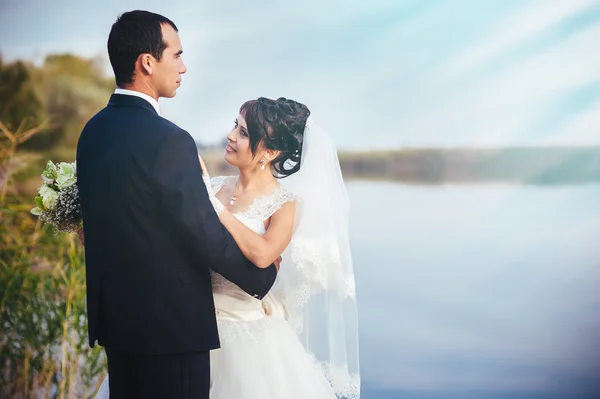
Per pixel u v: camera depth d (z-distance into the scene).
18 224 4.16
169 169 1.78
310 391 2.10
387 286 5.00
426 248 5.39
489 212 5.56
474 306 4.76
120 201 1.82
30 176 4.89
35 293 3.50
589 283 4.92
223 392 2.03
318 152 2.19
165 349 1.83
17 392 3.40
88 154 1.90
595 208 5.25
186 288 1.85
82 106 5.19
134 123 1.85
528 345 4.35
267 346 2.10
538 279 4.91
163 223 1.83
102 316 1.88
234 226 1.94
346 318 2.30
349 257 2.26
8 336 3.44
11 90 5.14
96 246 1.87
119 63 1.89
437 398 3.75
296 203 2.15
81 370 3.40
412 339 4.43
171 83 1.94
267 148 2.14
